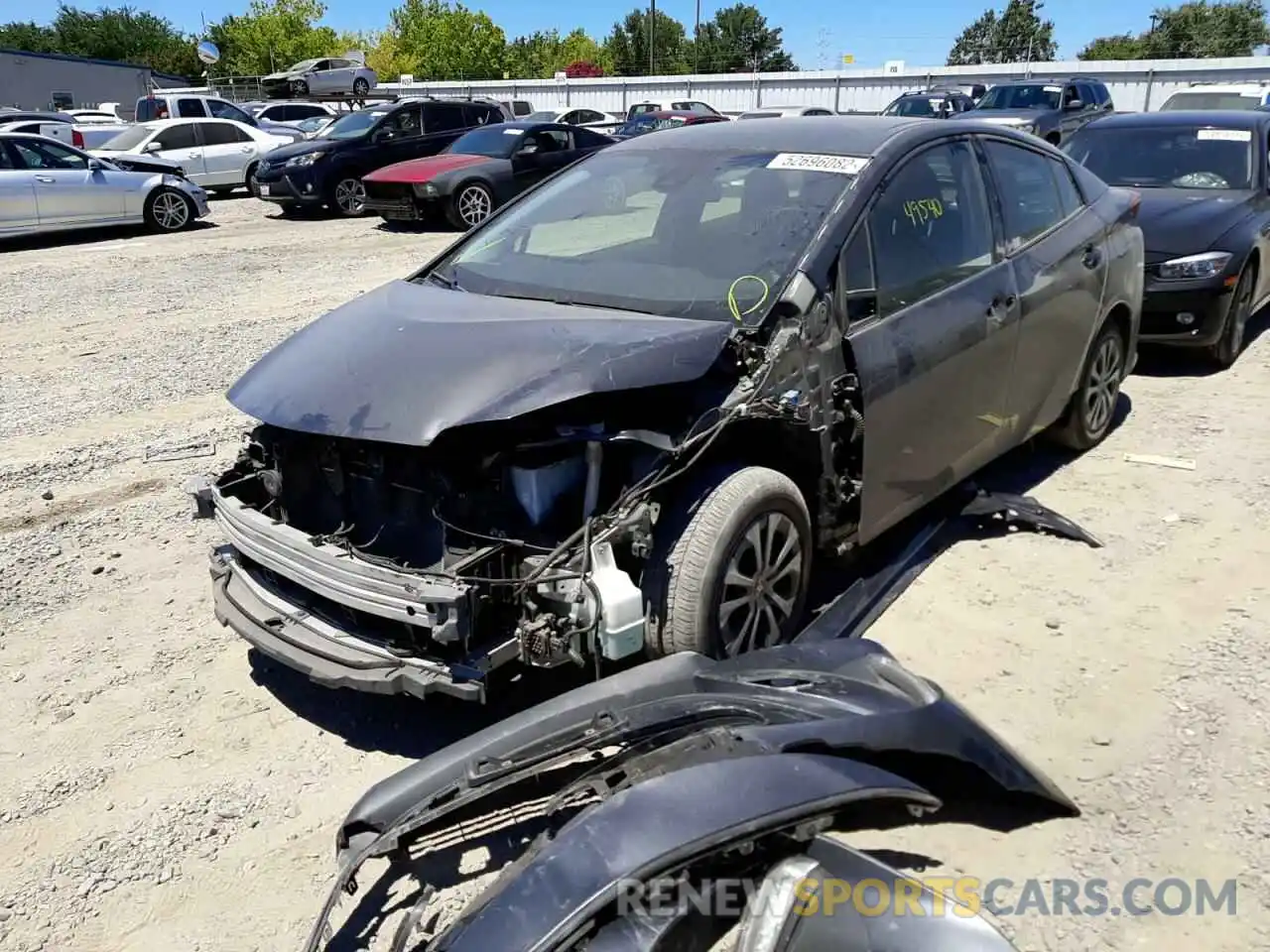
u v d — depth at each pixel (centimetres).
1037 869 276
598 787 231
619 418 318
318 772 331
